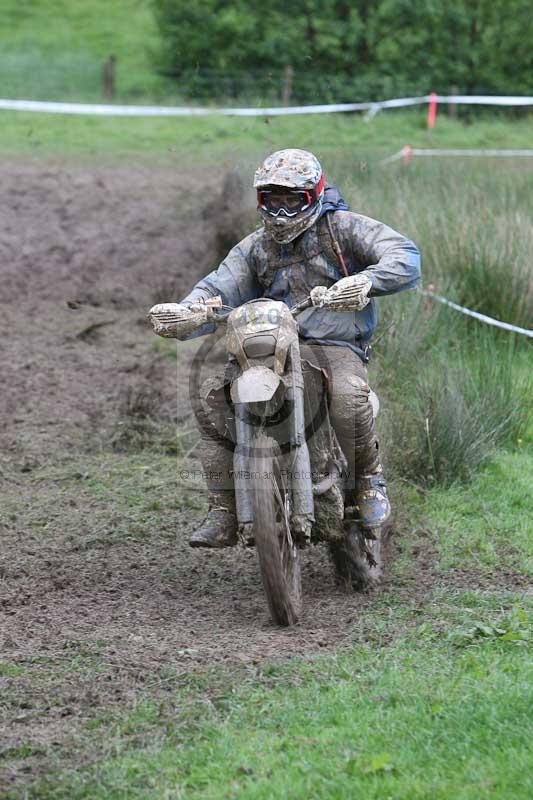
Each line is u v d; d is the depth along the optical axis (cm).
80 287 4616
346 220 1950
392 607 2038
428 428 2733
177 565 2317
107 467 2895
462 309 3516
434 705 1566
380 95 9794
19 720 1603
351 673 1717
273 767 1443
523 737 1477
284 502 1905
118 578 2245
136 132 8169
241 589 2189
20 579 2231
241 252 2003
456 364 3177
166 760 1475
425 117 8888
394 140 7950
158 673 1744
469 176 4941
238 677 1719
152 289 4569
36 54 11469
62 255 5031
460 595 2077
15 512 2603
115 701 1658
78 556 2358
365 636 1892
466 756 1440
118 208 5775
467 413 2805
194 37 10100
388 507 2066
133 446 3036
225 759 1472
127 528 2502
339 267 1953
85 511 2612
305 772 1420
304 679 1711
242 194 4472
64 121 8656
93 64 11112
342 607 2062
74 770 1460
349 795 1363
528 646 1803
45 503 2661
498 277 3625
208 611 2067
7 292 4553
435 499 2614
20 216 5619
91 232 5356
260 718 1584
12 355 3809
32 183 6334
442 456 2722
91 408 3338
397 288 1883
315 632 1923
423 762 1436
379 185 4438
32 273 4797
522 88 10356
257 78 9875
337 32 10162
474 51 10300
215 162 6925
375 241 1927
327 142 7194
